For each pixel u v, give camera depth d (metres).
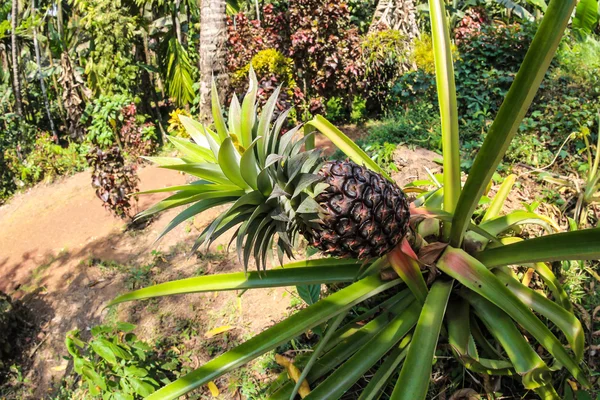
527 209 3.49
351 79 7.99
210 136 2.11
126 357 3.58
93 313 5.07
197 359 3.89
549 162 4.36
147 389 3.41
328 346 2.77
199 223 5.72
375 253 2.24
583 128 3.81
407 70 8.33
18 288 5.93
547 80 5.59
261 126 2.09
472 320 2.63
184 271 4.88
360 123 8.09
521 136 4.71
